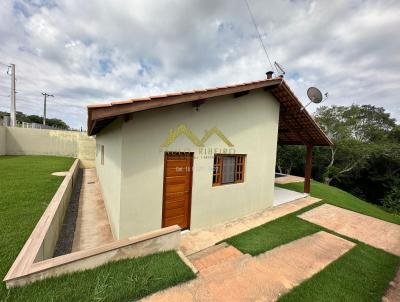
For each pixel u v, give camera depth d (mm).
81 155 15250
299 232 4930
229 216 5715
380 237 4914
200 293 2592
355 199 11672
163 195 4316
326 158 22234
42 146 17094
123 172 3666
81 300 2246
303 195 8773
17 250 3096
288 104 6965
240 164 6086
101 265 2822
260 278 3021
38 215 4426
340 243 4430
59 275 2477
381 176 21094
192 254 3857
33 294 2203
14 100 18969
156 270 2900
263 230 5023
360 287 2984
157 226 4242
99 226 5016
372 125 24031
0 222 4051
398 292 2982
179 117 4383
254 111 6125
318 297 2695
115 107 3082
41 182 7312
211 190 5211
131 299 2400
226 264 3326
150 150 3988
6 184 6891
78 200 7148
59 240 4297
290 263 3520
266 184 6801
